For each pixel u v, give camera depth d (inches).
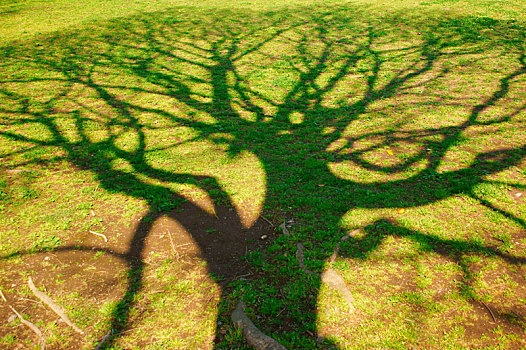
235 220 165.5
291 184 192.1
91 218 166.2
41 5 868.0
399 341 107.6
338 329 112.3
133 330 113.3
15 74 392.5
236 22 667.4
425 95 316.5
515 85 326.0
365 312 117.4
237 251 146.9
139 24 657.0
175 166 211.6
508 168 196.9
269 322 115.3
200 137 248.5
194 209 173.2
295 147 232.7
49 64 430.3
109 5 863.1
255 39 546.9
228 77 382.6
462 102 295.6
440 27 577.3
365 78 370.3
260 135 251.3
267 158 219.9
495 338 107.7
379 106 297.9
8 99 320.2
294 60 440.1
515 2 750.5
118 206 175.2
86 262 140.6
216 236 155.4
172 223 163.5
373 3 822.5
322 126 265.3
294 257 141.9
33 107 303.1
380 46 491.2
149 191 185.9
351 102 309.4
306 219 164.4
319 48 491.5
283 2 876.0
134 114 289.6
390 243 146.8
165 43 529.7
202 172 205.3
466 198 173.0
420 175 195.5
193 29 617.3
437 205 169.5
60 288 128.3
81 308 120.5
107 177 200.8
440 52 449.4
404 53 454.0
